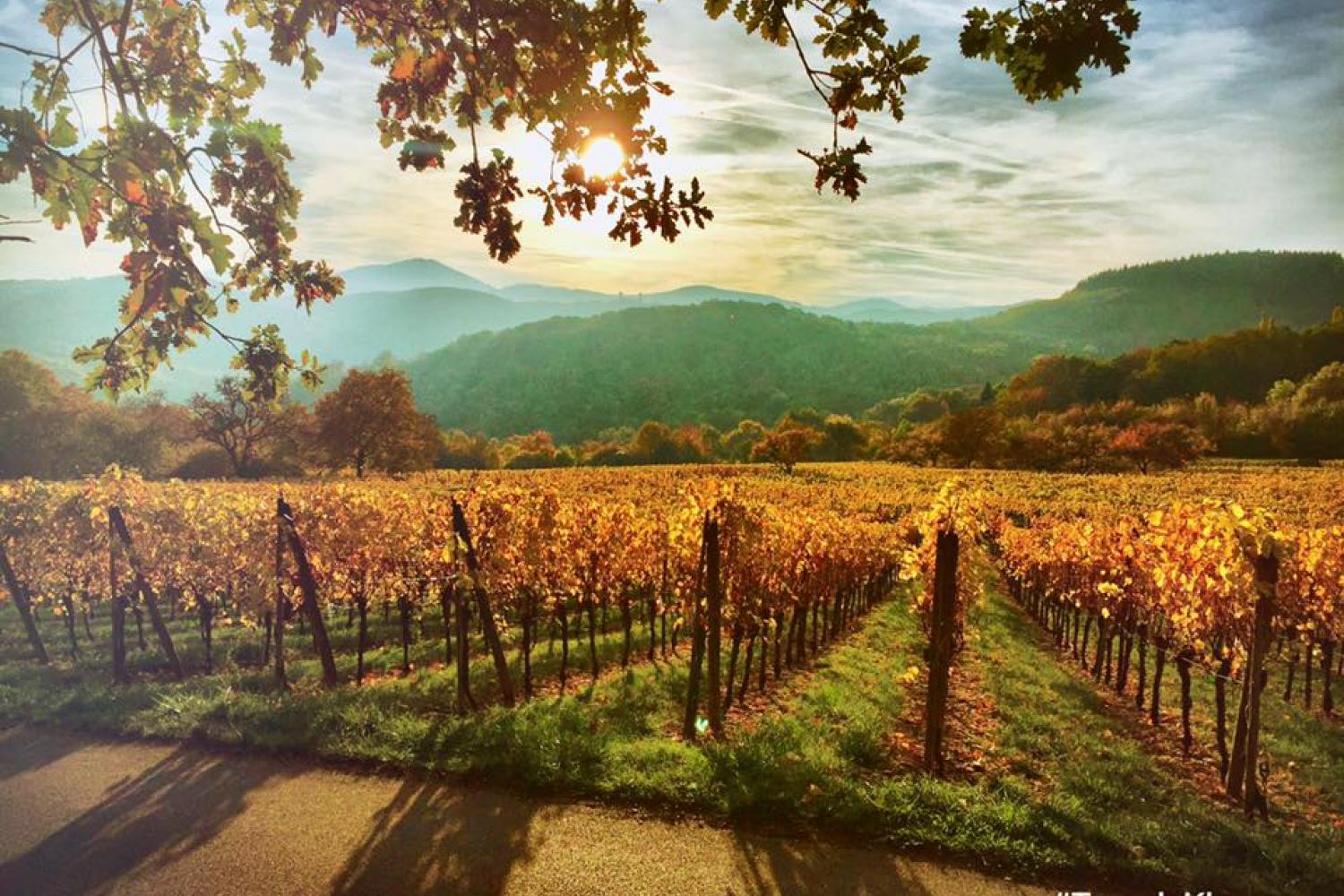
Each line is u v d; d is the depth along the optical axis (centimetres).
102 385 363
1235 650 808
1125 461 7238
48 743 736
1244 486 4997
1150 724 1014
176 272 339
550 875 486
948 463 8556
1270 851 527
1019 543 2105
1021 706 1018
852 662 1282
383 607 1742
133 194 329
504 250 329
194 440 6988
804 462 10006
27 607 1224
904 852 521
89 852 524
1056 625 1675
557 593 1145
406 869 495
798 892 470
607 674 1169
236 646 1375
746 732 808
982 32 267
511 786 618
